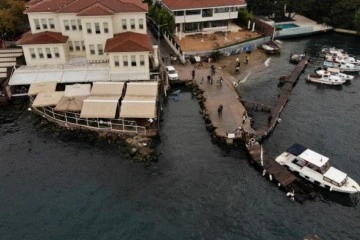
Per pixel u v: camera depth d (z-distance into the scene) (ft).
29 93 218.18
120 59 230.89
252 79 274.36
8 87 236.63
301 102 245.45
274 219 150.92
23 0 323.16
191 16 329.31
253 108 233.55
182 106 233.96
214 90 247.70
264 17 406.62
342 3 378.53
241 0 349.41
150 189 165.48
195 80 260.21
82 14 232.32
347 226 148.77
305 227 147.54
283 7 400.06
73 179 170.91
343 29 387.55
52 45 239.71
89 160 183.62
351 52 333.21
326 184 167.02
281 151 193.06
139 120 206.69
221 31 346.33
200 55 296.30
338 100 249.96
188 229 145.79
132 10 246.06
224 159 186.29
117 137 199.11
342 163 184.65
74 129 206.18
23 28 321.73
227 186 168.14
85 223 148.05
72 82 230.07
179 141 199.11
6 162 181.68
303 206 158.10
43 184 167.84
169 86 253.65
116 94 212.23
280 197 162.61
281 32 361.92
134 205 156.76
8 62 263.70
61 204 156.87
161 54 299.99
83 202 157.89
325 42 359.87
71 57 255.29
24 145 194.49
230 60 302.04
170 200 159.63
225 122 211.20
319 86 269.64
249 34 344.28
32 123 213.66
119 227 146.41
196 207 156.25
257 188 167.53
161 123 215.10
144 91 214.07
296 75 278.67
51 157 185.57
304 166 176.96
